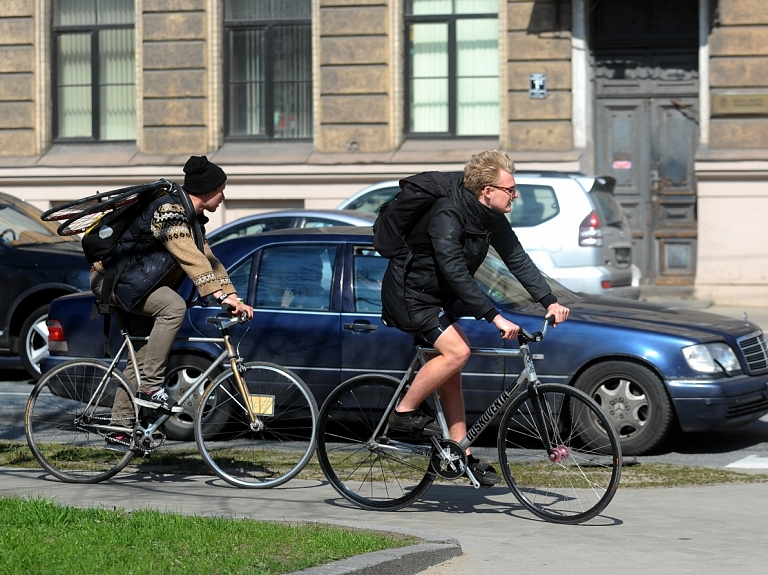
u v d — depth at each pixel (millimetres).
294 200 40781
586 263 27625
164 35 41781
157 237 14711
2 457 17266
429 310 13102
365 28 40031
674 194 39000
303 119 41625
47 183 42406
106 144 43250
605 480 12938
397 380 13664
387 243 13047
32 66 43125
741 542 12250
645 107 39156
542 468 13727
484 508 13961
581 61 38625
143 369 15156
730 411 17203
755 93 37000
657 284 39188
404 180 12961
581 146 38781
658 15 38875
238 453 15289
